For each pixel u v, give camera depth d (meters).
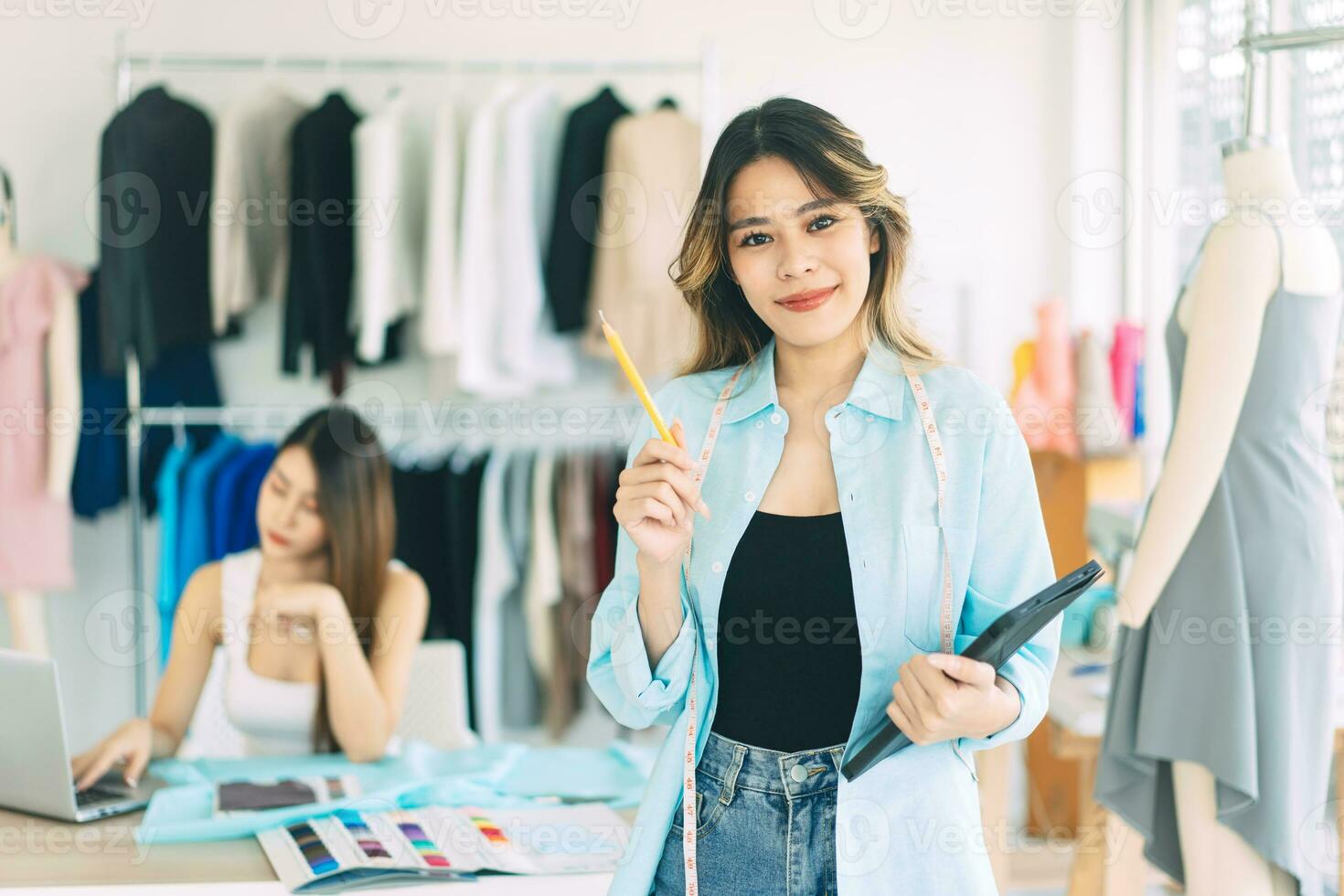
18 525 3.22
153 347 3.26
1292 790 1.86
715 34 3.57
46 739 1.70
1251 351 1.86
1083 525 3.16
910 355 1.29
